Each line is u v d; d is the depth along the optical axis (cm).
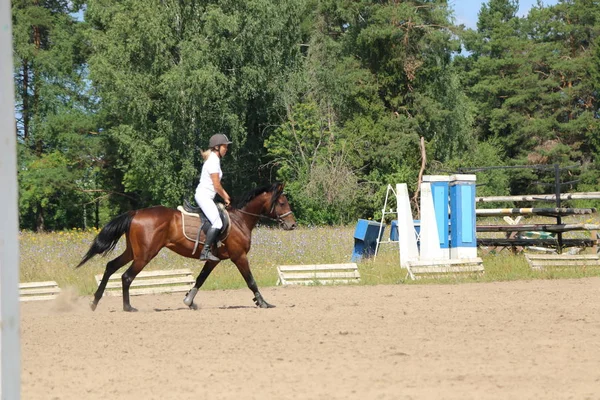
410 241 2095
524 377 713
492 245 2325
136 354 874
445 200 2089
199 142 5022
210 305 1466
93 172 6331
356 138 5278
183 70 4588
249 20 4825
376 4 5672
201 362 814
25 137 6366
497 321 1105
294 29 5359
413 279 1878
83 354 881
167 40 4712
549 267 2022
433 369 755
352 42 5816
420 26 5544
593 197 2281
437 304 1343
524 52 7556
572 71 7181
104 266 2102
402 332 1007
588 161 7081
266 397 643
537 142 7075
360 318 1161
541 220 3534
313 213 4909
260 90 5253
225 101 4919
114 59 4731
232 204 1405
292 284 1839
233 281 1888
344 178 4875
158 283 1767
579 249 2370
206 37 4781
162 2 4806
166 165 4891
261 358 831
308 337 976
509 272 1953
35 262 2073
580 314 1179
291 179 5141
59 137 5894
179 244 1348
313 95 5534
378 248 2442
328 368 768
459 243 2031
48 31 6328
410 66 5550
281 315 1220
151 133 4991
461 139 5825
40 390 689
